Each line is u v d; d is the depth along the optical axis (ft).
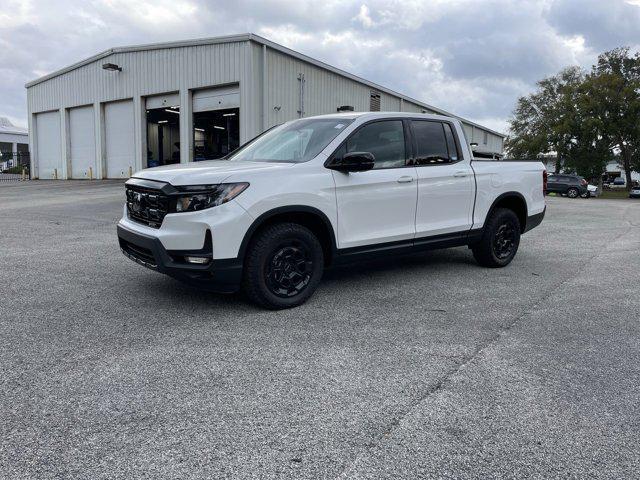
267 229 14.37
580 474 7.45
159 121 95.09
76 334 12.66
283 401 9.43
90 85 94.94
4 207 42.93
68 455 7.63
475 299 16.58
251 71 71.67
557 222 43.83
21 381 10.03
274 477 7.22
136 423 8.57
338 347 12.14
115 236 27.78
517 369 11.07
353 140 16.20
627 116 160.66
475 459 7.75
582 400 9.70
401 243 17.42
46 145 107.96
